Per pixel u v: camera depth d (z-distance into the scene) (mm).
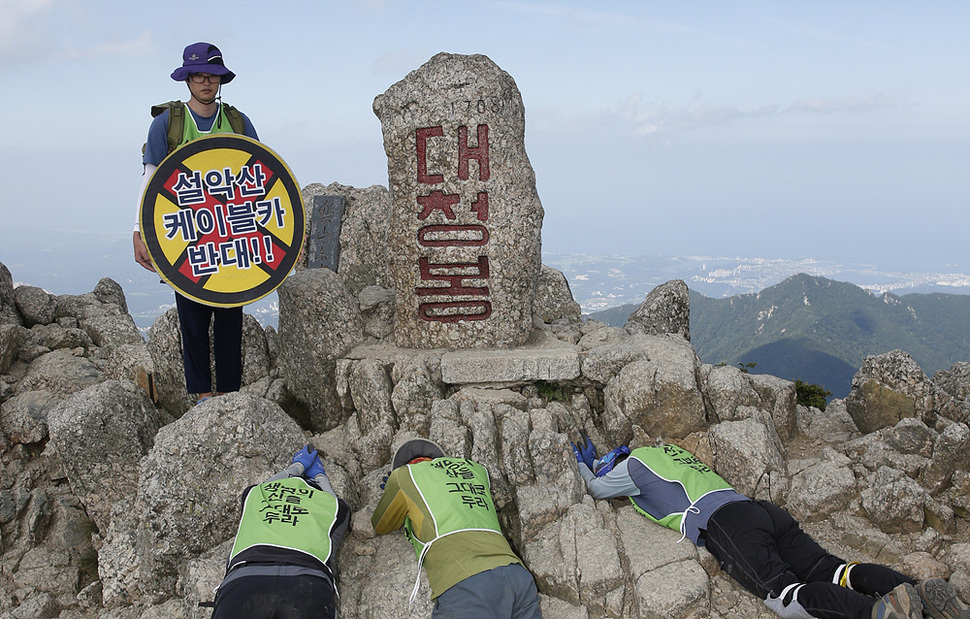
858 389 5418
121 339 7156
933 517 4453
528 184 5809
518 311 5883
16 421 5633
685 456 4609
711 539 4090
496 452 4957
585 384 5762
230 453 4520
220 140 4672
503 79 5664
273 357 6410
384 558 4227
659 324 6957
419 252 5781
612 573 3951
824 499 4609
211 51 4703
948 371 5750
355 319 6027
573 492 4598
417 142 5676
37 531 5184
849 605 3389
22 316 7102
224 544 4395
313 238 7438
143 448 5219
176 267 4719
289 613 3369
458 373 5629
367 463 5250
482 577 3639
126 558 4543
